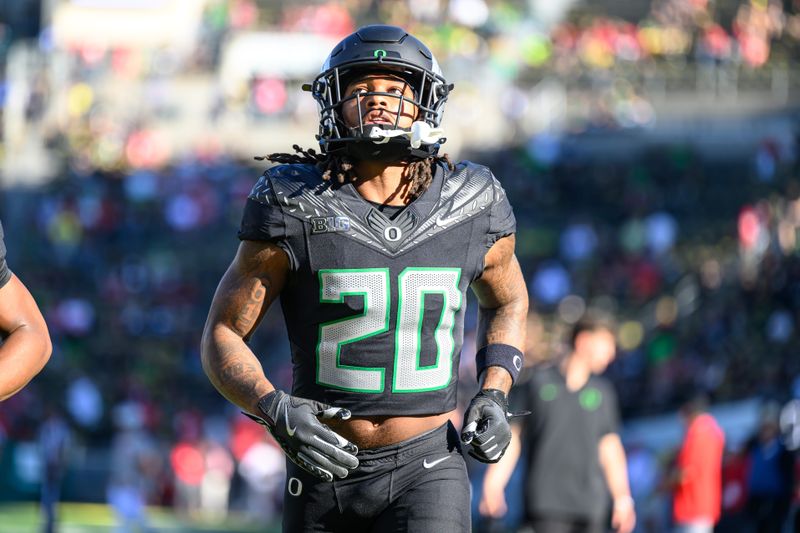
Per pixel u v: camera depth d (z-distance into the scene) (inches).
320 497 458.9
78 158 4133.9
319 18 4682.6
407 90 462.6
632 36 4584.2
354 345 451.5
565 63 4441.4
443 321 458.0
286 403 431.2
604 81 4264.3
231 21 4741.6
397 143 447.2
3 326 465.4
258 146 4232.3
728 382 2336.4
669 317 2807.6
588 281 3169.3
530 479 936.9
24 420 2466.8
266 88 4281.5
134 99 4429.1
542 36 4505.4
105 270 3553.2
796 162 3745.1
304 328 458.9
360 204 453.1
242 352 454.0
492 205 466.9
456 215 458.9
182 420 2379.4
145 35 4653.1
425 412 455.8
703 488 1217.4
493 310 495.2
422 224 454.6
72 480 2358.5
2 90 4325.8
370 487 454.3
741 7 4557.1
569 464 928.9
